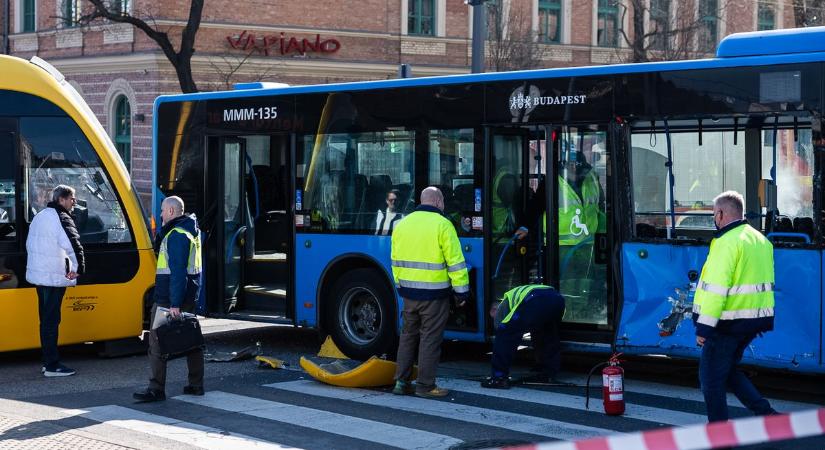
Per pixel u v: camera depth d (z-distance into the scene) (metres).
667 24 30.41
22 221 11.11
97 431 7.95
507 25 30.33
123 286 11.64
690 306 9.56
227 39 29.33
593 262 10.17
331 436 7.88
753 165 9.49
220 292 12.83
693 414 8.71
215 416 8.56
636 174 9.98
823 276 8.94
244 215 12.77
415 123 11.23
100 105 30.34
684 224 9.79
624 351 9.88
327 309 11.87
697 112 9.59
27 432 7.90
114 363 11.38
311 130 12.02
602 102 10.06
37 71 11.51
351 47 31.22
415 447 7.54
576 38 34.34
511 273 10.73
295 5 30.31
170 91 28.83
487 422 8.38
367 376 9.73
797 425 5.12
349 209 11.67
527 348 12.35
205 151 12.91
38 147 11.31
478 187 10.79
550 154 10.37
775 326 9.12
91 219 11.52
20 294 11.01
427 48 32.31
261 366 11.02
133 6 29.00
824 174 8.97
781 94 9.20
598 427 8.22
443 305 9.38
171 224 9.05
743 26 35.31
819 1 31.95
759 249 7.21
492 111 10.71
